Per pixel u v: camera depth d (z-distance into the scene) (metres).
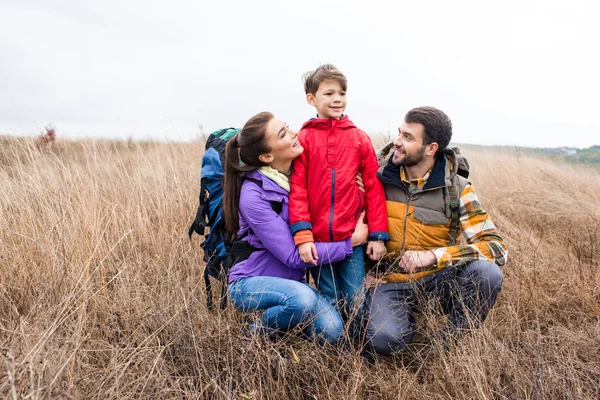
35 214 3.22
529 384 1.98
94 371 1.88
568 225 4.47
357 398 2.00
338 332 2.33
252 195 2.36
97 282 2.54
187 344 2.12
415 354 2.37
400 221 2.59
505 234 3.99
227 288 2.52
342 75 2.53
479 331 2.27
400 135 2.47
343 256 2.42
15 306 2.29
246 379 1.99
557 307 2.80
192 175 4.61
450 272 2.54
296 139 2.42
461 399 1.97
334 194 2.42
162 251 3.12
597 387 1.99
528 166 7.83
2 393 1.55
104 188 4.02
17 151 4.06
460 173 2.66
